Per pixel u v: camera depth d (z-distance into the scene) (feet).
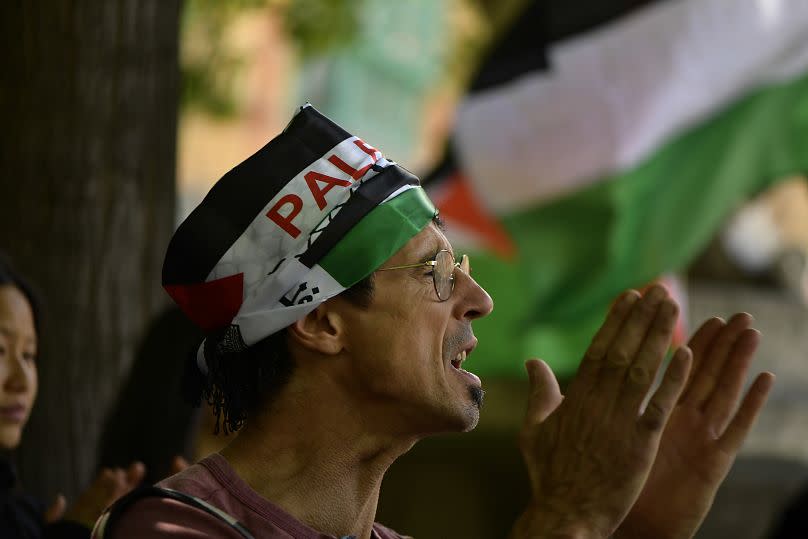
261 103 120.98
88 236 34.91
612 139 45.29
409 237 17.11
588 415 17.29
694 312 82.79
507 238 46.24
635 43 45.39
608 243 45.19
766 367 81.66
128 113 35.35
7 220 34.58
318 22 64.34
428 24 124.88
